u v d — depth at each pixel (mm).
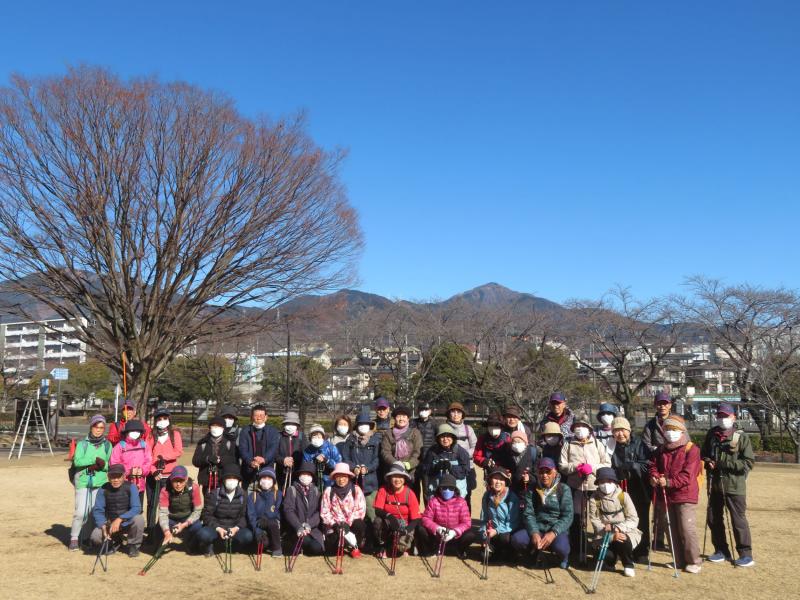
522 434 6859
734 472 6836
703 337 28188
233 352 35781
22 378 45750
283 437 7789
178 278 16688
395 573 6371
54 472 15000
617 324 28766
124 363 16656
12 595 5633
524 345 29531
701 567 6637
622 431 6863
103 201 15438
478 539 7223
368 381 35250
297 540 7086
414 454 7504
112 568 6531
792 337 25516
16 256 15742
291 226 17047
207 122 15977
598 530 6449
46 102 14914
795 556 7164
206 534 6867
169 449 7789
